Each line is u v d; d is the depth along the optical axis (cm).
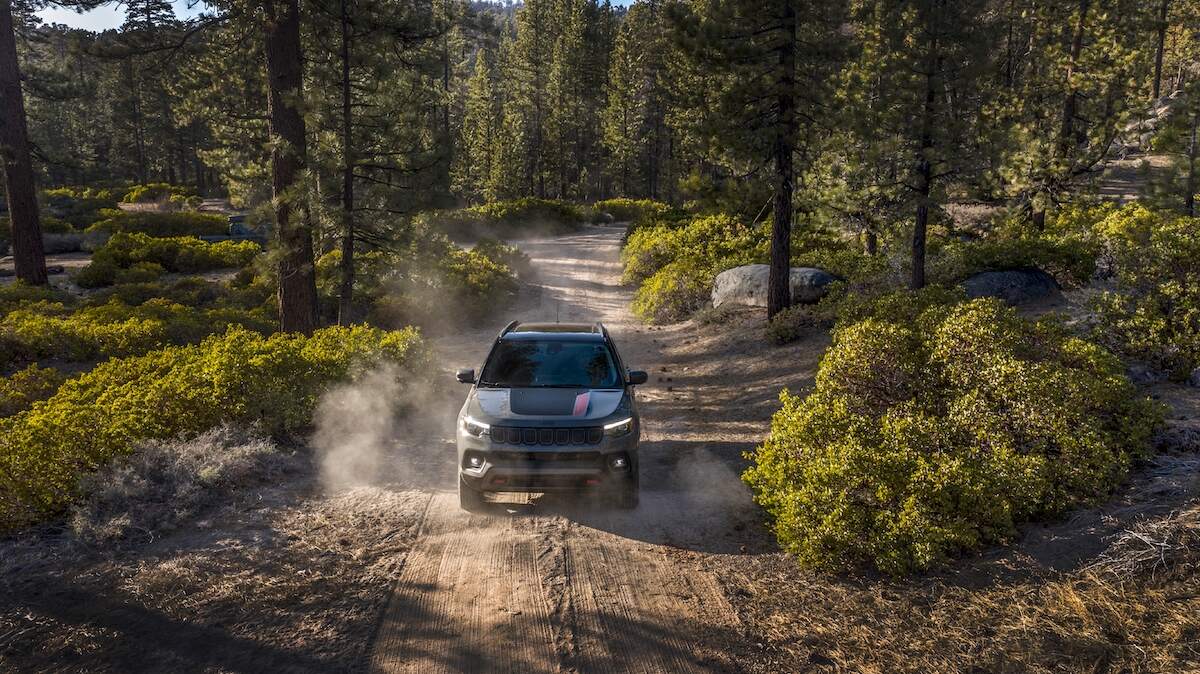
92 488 582
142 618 420
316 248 1389
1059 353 614
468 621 418
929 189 1413
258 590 457
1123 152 2278
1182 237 752
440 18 1401
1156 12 2312
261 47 1648
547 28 8406
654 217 3369
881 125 1386
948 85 1416
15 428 606
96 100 7712
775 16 1298
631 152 7125
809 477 504
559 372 659
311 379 888
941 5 1363
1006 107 2464
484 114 7206
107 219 3622
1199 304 718
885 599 423
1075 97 2409
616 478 569
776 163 1403
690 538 546
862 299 1114
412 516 591
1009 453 486
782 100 1357
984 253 1409
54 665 369
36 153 2161
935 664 356
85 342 1303
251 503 614
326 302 1698
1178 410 603
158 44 1478
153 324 1374
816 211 1673
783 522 496
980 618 386
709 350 1411
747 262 1908
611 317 1975
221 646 389
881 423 568
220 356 859
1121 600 369
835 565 462
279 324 1474
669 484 683
